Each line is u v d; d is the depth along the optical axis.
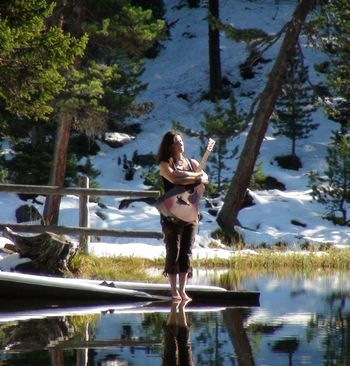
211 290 20.19
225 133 50.84
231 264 31.95
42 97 30.78
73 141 77.94
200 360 11.91
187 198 19.86
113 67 47.91
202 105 90.88
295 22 50.50
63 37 29.31
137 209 54.09
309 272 29.31
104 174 73.25
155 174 57.28
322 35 52.34
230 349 12.85
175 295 20.20
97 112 48.09
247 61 53.16
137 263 28.91
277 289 22.83
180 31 106.31
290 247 43.09
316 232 52.28
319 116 85.94
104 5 47.59
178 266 20.27
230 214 49.84
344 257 32.69
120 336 14.29
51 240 23.97
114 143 79.25
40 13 28.92
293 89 75.19
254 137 50.41
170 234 20.09
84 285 20.03
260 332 14.68
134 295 19.98
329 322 15.94
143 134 83.62
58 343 13.53
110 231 27.59
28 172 58.72
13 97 30.84
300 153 78.25
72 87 45.97
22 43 28.59
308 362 11.66
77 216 50.56
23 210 51.50
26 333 14.65
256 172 59.78
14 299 19.97
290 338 13.94
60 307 18.64
